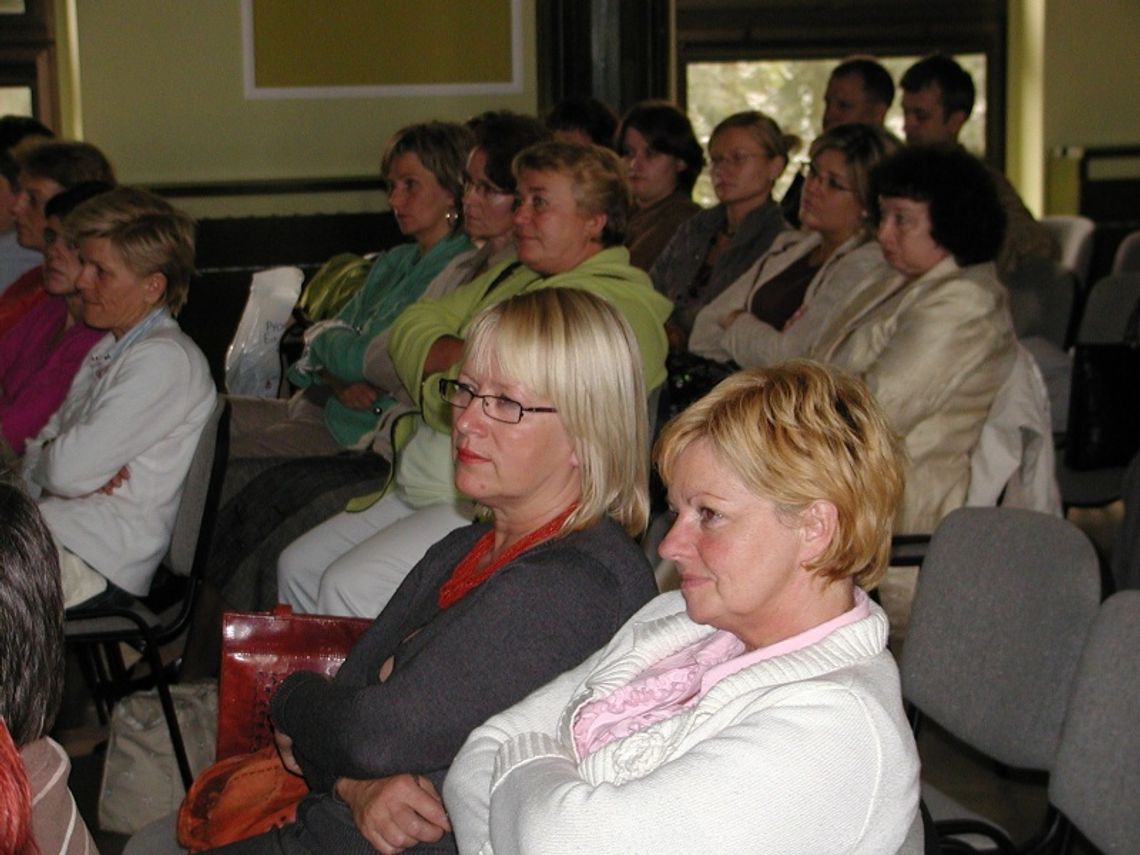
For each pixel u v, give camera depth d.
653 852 1.39
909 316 3.53
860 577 1.53
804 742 1.39
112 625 3.14
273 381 4.66
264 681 2.29
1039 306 5.39
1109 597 2.05
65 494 3.17
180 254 3.35
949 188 3.51
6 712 1.37
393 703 1.85
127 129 6.45
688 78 7.48
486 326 1.99
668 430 1.55
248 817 2.20
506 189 3.62
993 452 3.59
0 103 6.82
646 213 5.09
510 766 1.58
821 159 4.02
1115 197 7.66
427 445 3.17
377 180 6.63
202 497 3.22
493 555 2.06
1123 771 1.94
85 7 6.36
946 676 2.38
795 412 1.48
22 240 4.58
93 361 3.43
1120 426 4.03
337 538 3.34
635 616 1.79
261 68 6.49
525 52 6.61
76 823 1.49
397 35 6.55
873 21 7.55
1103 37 7.64
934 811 2.33
